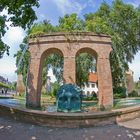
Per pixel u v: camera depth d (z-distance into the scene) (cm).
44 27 3994
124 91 4450
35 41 2658
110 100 2556
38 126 1511
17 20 1658
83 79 4359
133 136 1265
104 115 1528
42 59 2688
